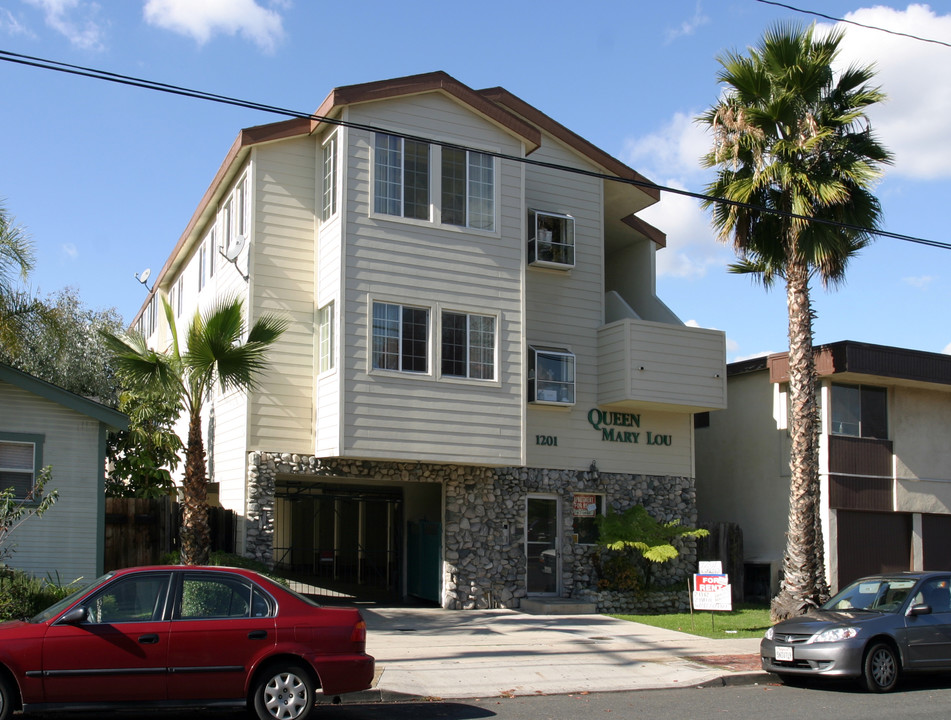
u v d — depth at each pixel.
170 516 18.09
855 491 22.84
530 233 21.02
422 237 18.31
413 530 21.70
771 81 18.84
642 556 20.80
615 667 13.70
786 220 18.80
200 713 10.56
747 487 24.48
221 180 20.17
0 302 16.69
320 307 18.44
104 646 9.13
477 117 19.20
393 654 13.87
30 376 15.81
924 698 12.08
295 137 18.86
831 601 14.23
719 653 15.02
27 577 14.34
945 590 13.45
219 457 19.91
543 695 12.12
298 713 9.51
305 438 18.25
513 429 18.73
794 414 18.34
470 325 18.66
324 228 18.47
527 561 20.27
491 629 16.80
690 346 21.39
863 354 22.23
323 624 9.73
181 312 26.25
